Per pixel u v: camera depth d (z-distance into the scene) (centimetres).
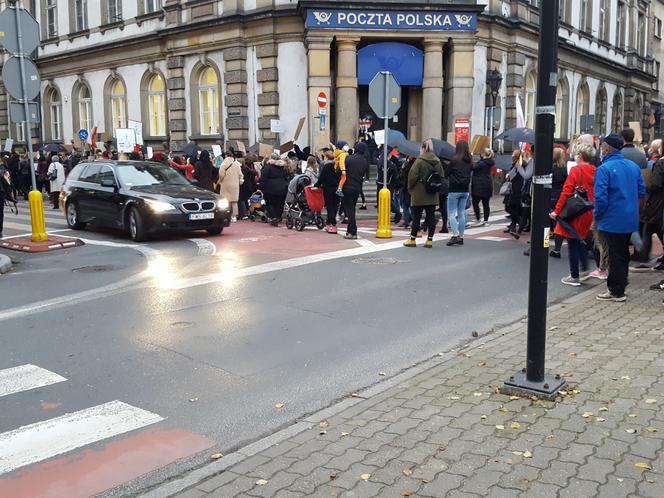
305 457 378
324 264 1010
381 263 1020
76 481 369
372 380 523
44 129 3394
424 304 761
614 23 3662
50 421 450
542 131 433
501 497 323
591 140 844
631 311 691
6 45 1148
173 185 1392
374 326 673
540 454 366
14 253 1169
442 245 1215
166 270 977
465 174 1190
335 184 1366
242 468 369
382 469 358
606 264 880
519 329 647
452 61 2230
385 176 1308
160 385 515
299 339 630
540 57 425
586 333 610
